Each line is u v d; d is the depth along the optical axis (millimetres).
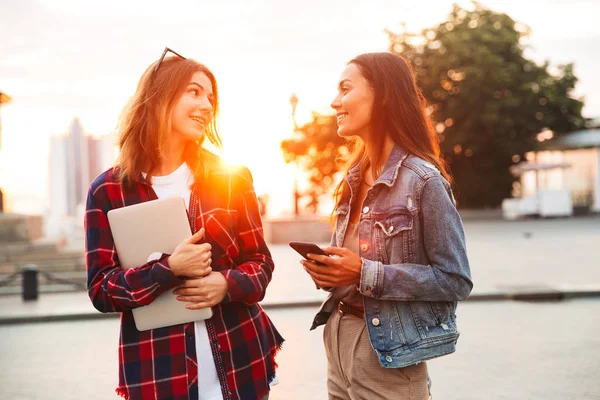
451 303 2260
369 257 2238
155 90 2223
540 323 7535
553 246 15992
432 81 33062
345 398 2381
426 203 2166
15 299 10703
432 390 5066
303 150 33156
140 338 2154
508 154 33156
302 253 2143
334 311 2402
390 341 2180
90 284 2174
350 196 2430
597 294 9234
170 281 2049
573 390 4992
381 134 2303
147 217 2141
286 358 6234
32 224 19469
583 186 33406
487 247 16125
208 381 2172
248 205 2350
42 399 5223
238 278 2141
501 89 32812
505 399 4824
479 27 33281
